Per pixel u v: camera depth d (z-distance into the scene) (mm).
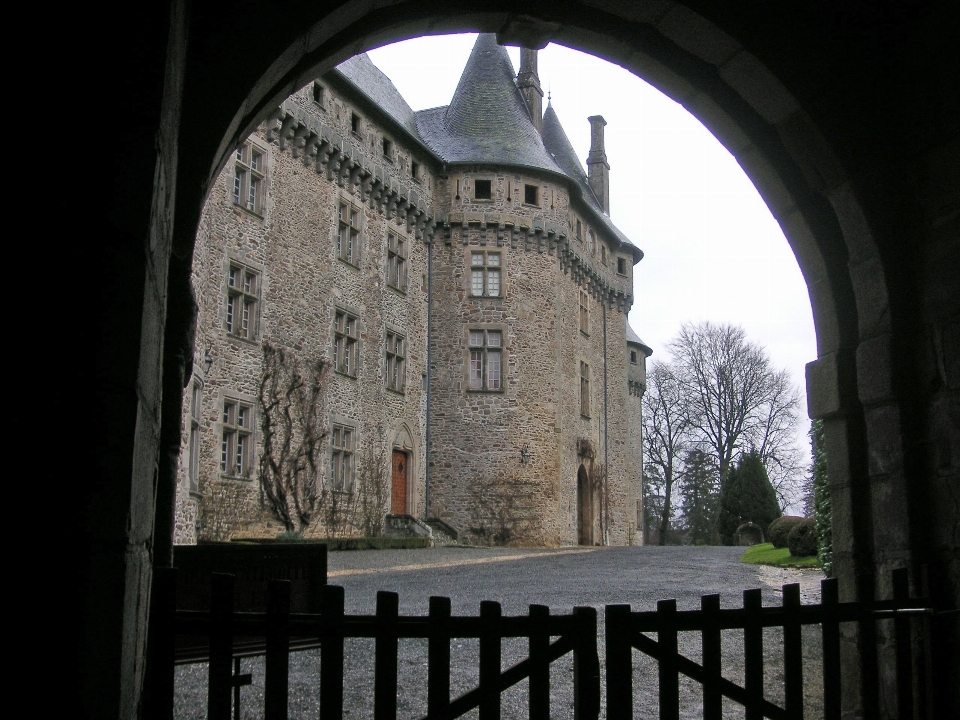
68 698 1773
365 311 25438
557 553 24094
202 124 3441
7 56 1930
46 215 1889
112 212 1915
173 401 3414
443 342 29250
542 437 29703
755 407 44406
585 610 2879
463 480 28703
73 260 1884
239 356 20062
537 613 2842
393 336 27000
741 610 3195
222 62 3477
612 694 2949
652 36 4473
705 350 45125
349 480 24188
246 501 19953
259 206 21203
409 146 27938
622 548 29531
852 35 4270
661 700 3025
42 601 1785
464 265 29516
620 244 38844
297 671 6195
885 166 4215
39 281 1866
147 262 1983
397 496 27172
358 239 25312
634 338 43125
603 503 35625
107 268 1897
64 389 1845
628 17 4348
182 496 15656
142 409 2041
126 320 1914
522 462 29078
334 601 2688
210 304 19031
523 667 2809
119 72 1966
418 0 4172
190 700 5246
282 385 21453
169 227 2717
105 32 1975
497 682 2770
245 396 20203
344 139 24328
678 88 4648
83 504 1829
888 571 4051
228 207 19953
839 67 4242
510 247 29969
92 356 1867
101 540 1844
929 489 3982
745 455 36750
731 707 5312
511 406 29234
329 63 4184
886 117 4266
